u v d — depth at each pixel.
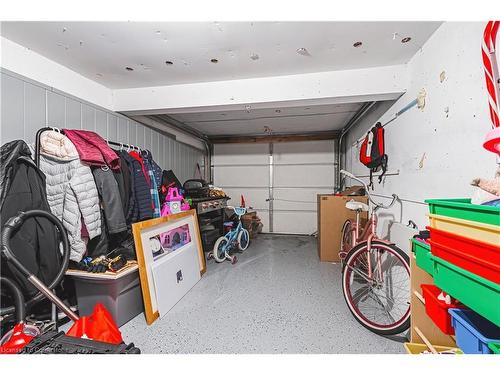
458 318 0.86
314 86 2.12
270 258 3.35
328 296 2.14
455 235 0.76
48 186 1.67
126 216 2.04
